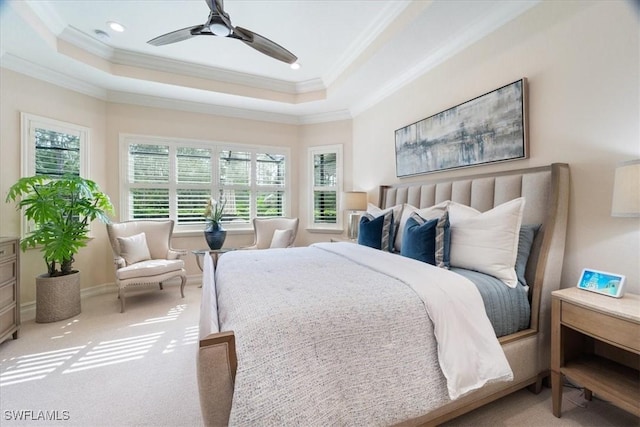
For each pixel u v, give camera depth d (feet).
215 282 5.78
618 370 4.83
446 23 7.80
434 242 6.46
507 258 5.64
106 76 10.94
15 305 8.03
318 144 15.99
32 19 7.89
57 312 9.21
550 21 6.30
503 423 4.75
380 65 10.21
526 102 6.74
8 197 8.73
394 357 3.86
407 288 4.58
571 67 5.96
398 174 11.39
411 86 10.72
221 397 2.89
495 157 7.43
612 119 5.39
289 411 2.97
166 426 4.79
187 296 11.81
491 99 7.51
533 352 5.37
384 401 3.65
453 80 8.86
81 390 5.72
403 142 11.02
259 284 4.87
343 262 6.78
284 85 13.74
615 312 4.13
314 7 8.25
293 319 3.56
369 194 13.67
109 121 12.51
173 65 11.63
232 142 14.92
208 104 14.12
